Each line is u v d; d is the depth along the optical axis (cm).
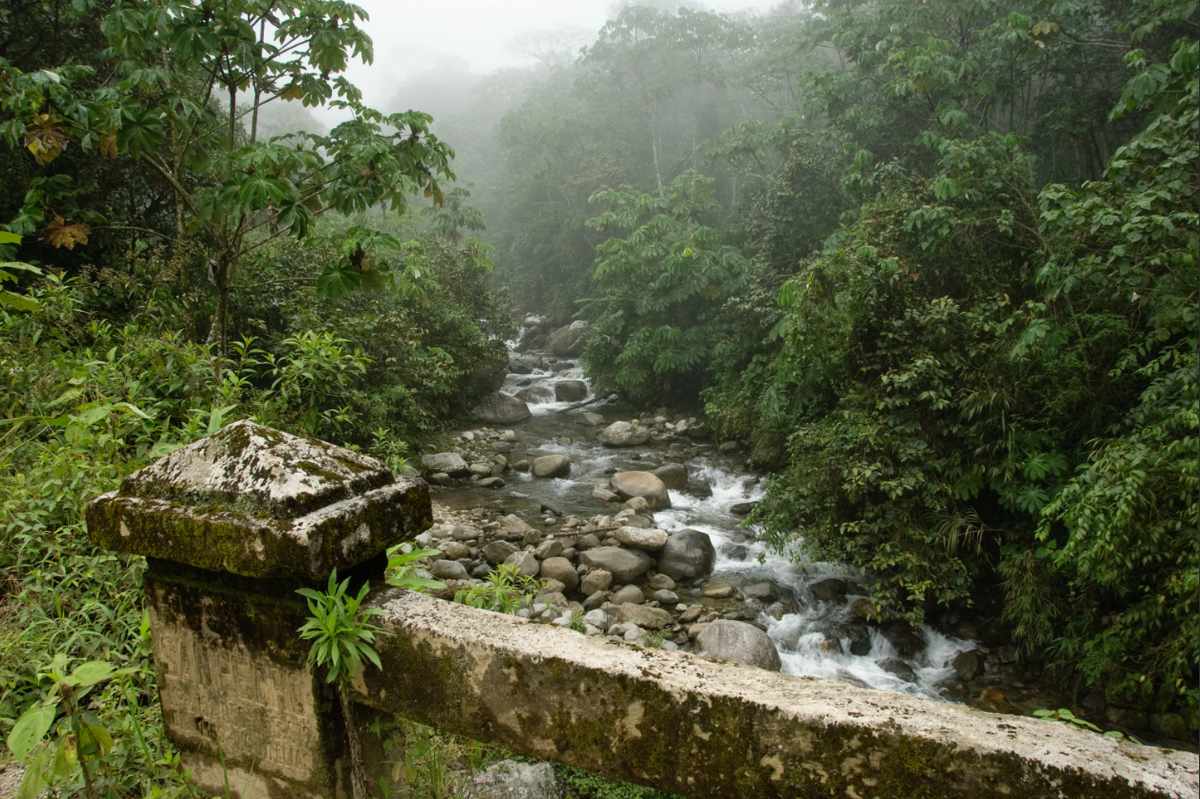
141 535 151
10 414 341
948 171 775
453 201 1559
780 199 1191
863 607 623
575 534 745
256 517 140
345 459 160
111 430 314
